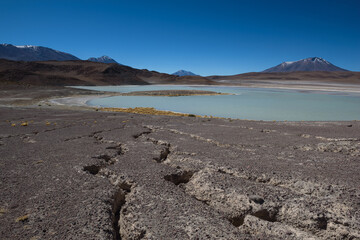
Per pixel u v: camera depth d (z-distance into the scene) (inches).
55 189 223.0
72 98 2278.5
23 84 3331.7
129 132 502.9
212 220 174.1
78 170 269.0
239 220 187.5
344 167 274.5
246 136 461.1
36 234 159.5
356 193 205.2
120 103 1947.6
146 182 234.2
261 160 302.5
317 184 224.4
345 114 1272.1
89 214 180.9
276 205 190.9
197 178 246.4
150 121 701.3
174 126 589.9
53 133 506.9
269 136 462.0
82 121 707.4
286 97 2615.7
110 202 202.4
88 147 375.9
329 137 437.1
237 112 1385.3
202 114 1316.4
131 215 182.4
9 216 180.5
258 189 214.4
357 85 6850.4
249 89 4640.8
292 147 380.8
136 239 161.9
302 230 172.2
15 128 575.8
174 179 260.4
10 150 366.6
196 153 336.2
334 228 166.2
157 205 193.6
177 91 3275.1
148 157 316.8
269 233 161.3
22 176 257.3
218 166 277.0
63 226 167.5
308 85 6633.9
